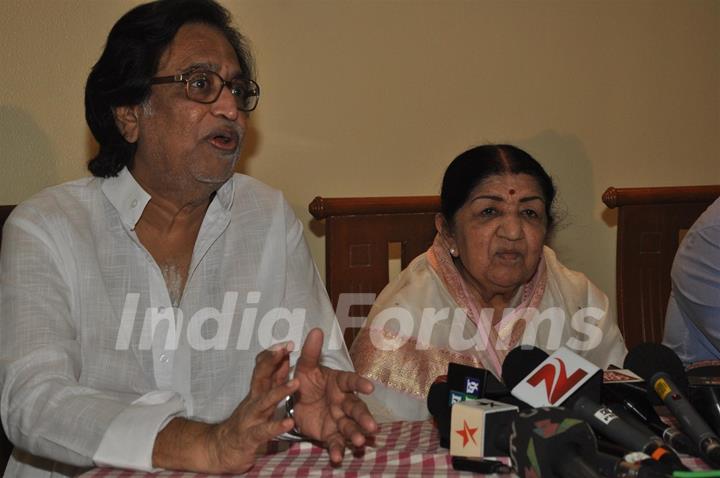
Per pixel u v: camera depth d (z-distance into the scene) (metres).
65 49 2.97
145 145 1.88
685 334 2.59
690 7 3.53
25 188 2.97
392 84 3.27
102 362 1.85
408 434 1.60
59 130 2.99
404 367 2.13
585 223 3.50
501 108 3.38
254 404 1.35
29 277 1.77
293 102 3.18
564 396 1.34
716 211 2.42
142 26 1.85
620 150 3.52
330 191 3.24
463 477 1.32
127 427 1.44
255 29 3.12
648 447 1.21
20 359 1.63
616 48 3.48
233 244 2.02
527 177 2.16
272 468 1.39
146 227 1.95
